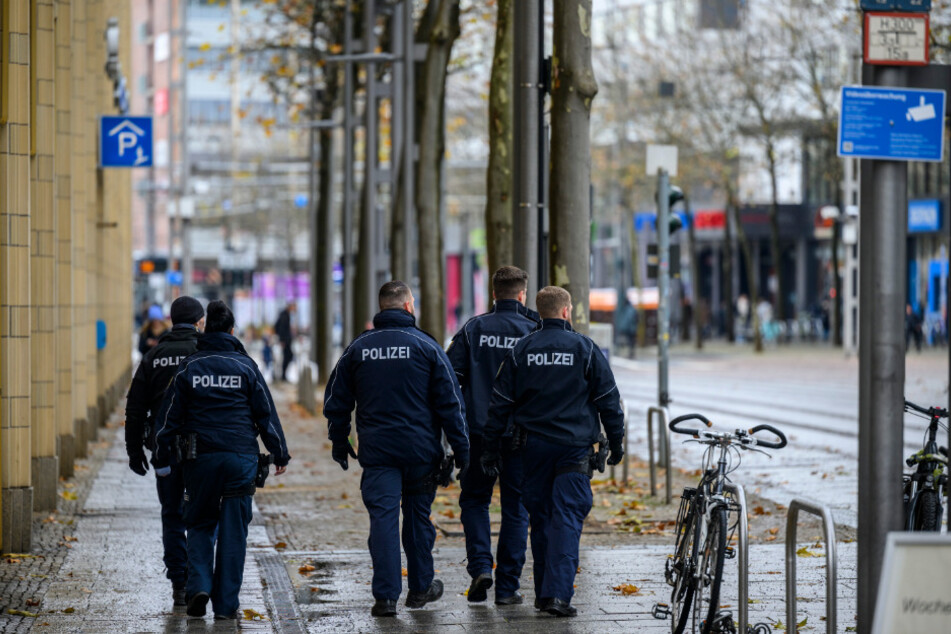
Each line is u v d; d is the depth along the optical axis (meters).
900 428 17.25
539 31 39.53
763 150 155.00
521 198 39.25
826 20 117.88
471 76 100.44
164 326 73.94
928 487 22.75
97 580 26.75
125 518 35.50
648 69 148.75
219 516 23.33
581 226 38.03
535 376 22.73
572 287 38.06
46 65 35.66
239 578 23.06
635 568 28.03
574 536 22.77
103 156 57.97
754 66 136.88
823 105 129.00
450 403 23.16
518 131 39.41
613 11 152.88
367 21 67.75
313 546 31.50
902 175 17.31
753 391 91.62
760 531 33.44
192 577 22.86
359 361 23.34
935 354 137.00
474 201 196.75
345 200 79.50
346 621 22.92
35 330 35.94
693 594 20.17
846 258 135.25
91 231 56.47
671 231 46.66
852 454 51.94
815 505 17.91
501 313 24.75
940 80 17.48
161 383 24.44
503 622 22.75
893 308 17.25
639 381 108.56
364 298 79.44
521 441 22.84
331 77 98.62
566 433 22.66
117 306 85.12
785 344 174.38
